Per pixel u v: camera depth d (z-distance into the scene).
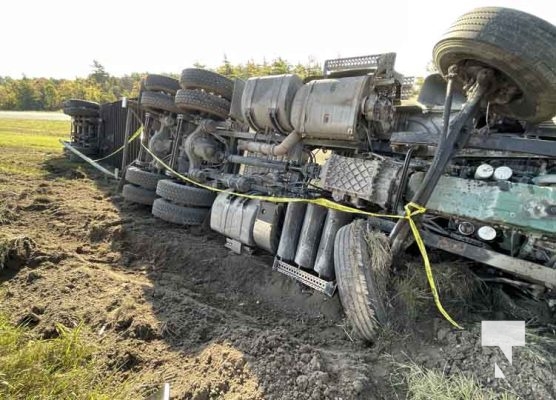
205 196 5.61
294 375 2.50
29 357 2.59
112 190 8.57
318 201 3.88
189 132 6.60
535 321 2.90
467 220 2.90
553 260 2.62
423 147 3.31
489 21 2.44
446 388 2.38
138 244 5.27
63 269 4.20
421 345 2.82
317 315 3.66
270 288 4.14
